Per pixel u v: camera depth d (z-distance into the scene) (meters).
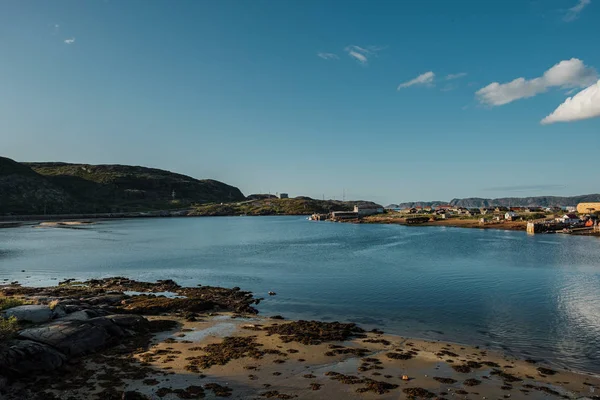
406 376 21.53
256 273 59.03
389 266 63.72
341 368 22.80
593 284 47.81
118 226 190.88
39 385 19.72
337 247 95.69
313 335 28.56
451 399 19.11
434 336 29.38
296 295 43.75
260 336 28.66
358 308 37.94
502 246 93.00
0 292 42.50
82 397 18.61
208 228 182.00
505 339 28.52
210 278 55.69
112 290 46.59
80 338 24.73
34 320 26.36
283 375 21.64
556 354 25.50
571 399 19.30
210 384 20.16
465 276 53.97
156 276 58.00
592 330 30.47
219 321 33.12
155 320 32.38
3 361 19.73
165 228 180.00
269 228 182.62
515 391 20.02
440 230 153.88
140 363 23.03
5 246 100.12
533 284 48.03
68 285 49.47
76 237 127.06
